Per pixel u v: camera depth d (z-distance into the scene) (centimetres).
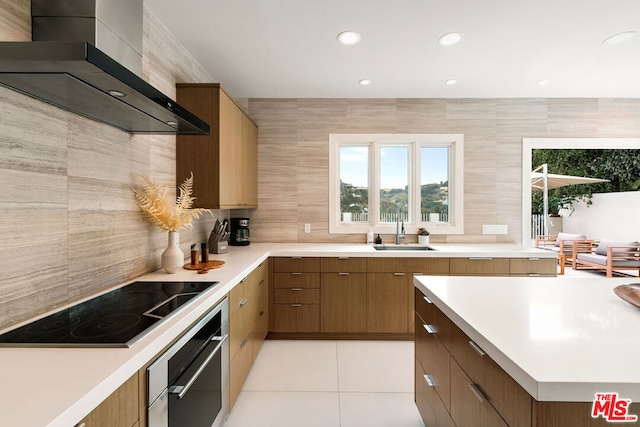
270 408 193
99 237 155
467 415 112
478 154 347
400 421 182
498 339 91
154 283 171
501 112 345
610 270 485
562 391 68
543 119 344
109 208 162
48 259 126
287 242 353
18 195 113
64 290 134
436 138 347
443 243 350
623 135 344
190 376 125
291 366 246
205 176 230
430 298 150
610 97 343
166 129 172
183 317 120
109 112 138
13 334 102
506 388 85
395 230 350
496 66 271
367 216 364
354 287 291
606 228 688
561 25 210
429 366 156
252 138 324
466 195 348
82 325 110
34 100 119
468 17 202
